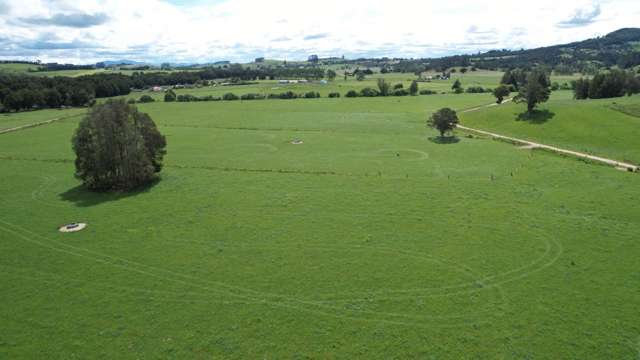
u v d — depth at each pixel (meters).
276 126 135.62
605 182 71.56
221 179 78.56
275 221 58.84
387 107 174.88
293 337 35.19
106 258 49.19
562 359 32.00
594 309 37.69
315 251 49.97
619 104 118.88
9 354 33.50
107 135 71.56
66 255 50.09
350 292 41.50
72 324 37.22
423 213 60.53
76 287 43.22
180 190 72.56
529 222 56.53
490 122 127.69
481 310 38.25
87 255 50.00
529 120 120.75
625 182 71.19
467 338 34.62
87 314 38.62
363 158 92.94
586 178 74.06
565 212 59.50
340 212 61.59
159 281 44.09
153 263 47.84
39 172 84.69
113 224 58.72
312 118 151.38
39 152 101.31
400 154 96.06
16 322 37.59
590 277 42.91
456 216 59.19
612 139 99.69
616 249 48.44
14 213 63.19
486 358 32.41
